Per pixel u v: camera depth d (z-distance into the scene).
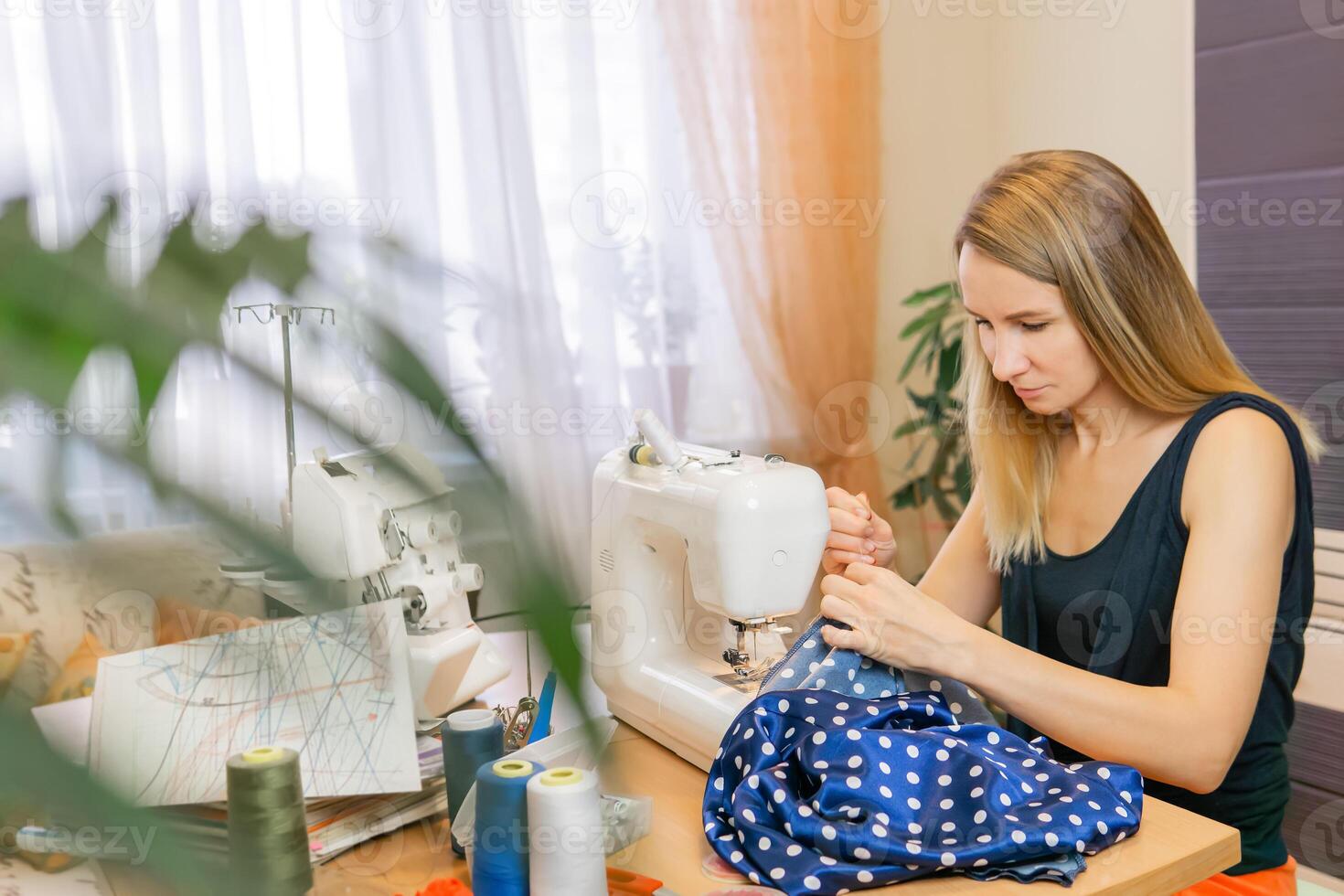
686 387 2.89
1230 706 1.13
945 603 1.57
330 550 1.03
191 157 2.29
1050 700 1.09
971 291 1.31
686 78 2.80
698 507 1.08
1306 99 2.09
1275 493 1.23
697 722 1.10
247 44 2.36
